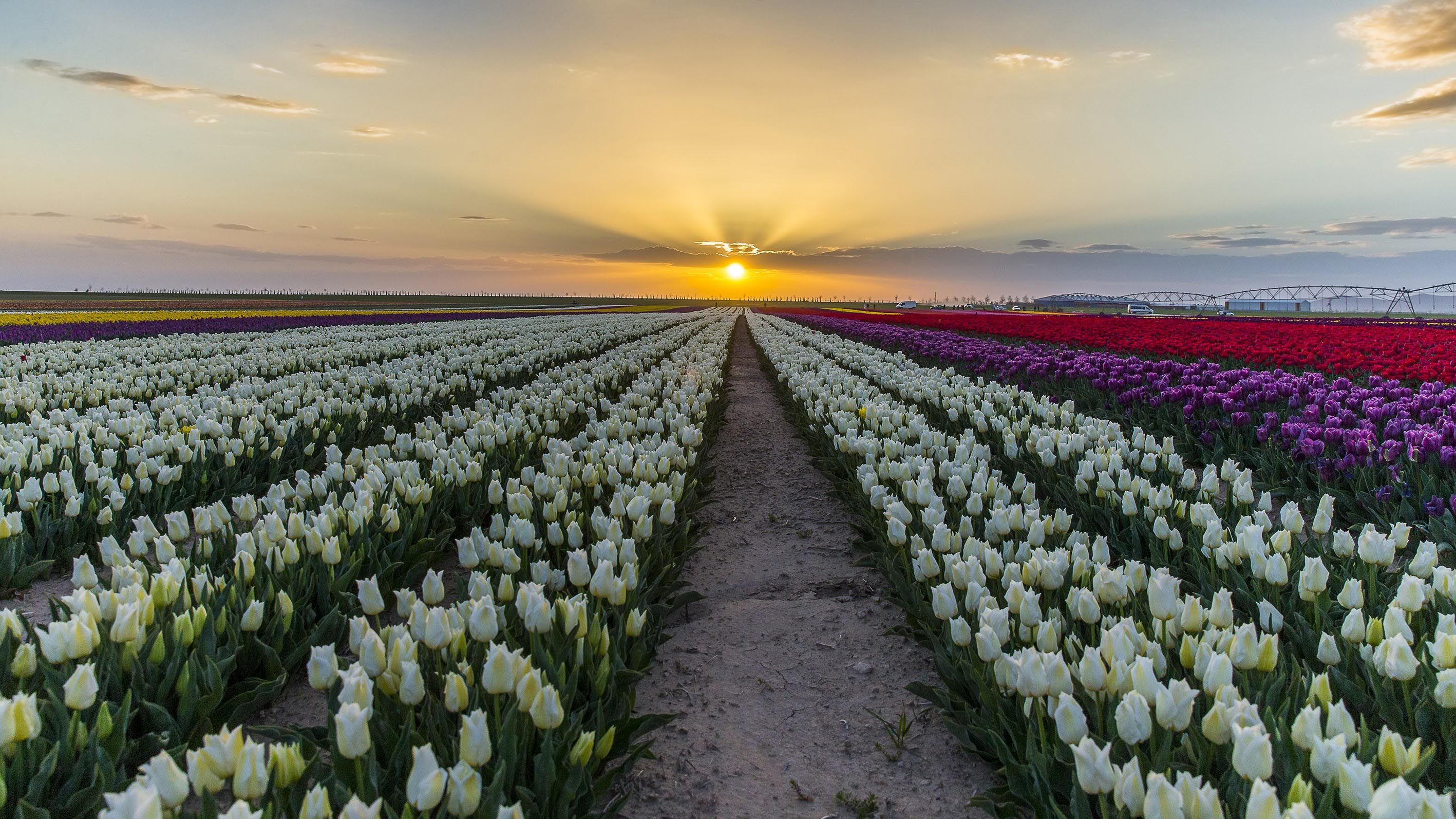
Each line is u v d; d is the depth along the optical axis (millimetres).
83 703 3092
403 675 3227
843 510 8664
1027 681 3121
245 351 23656
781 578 6715
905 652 5250
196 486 7707
